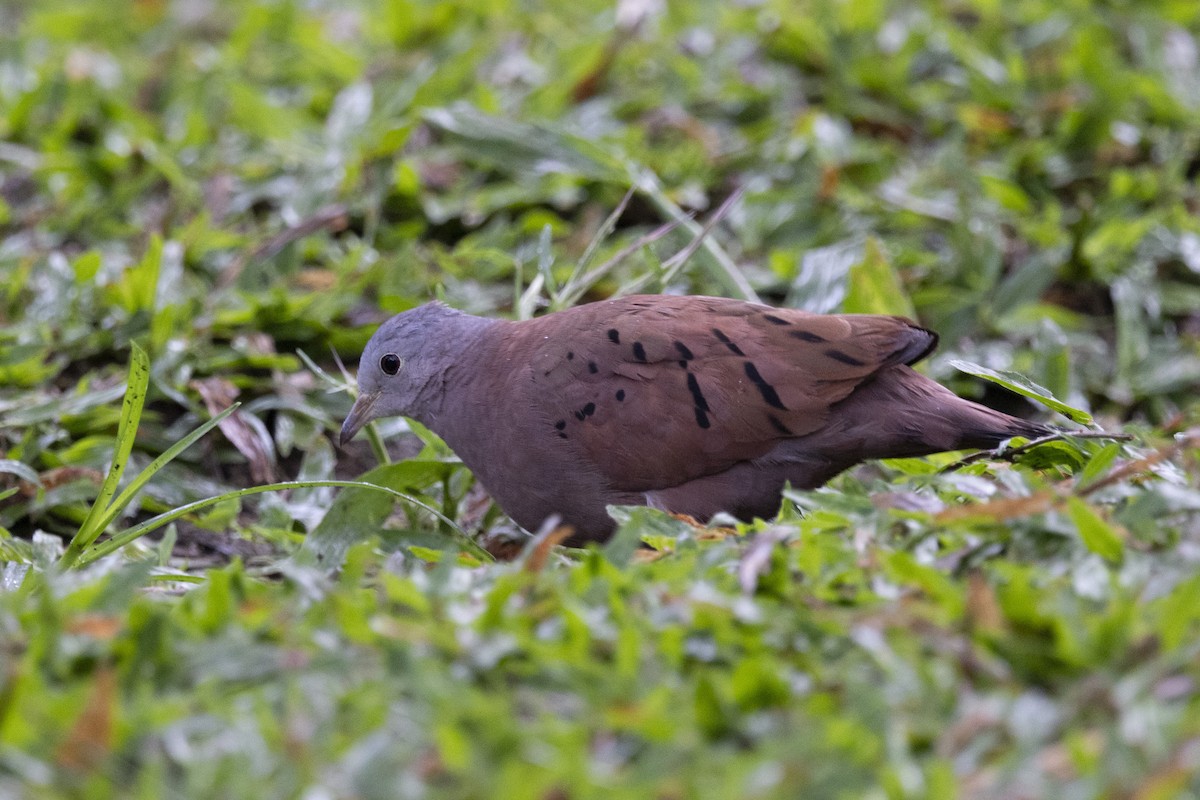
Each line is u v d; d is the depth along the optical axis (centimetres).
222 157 1398
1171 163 1294
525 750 495
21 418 997
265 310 1109
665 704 529
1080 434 774
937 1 1612
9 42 1611
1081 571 606
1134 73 1416
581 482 855
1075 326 1181
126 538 778
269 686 549
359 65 1530
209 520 930
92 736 493
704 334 824
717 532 718
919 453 829
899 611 579
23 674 533
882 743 500
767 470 831
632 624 576
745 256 1249
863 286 1034
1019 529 651
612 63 1487
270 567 817
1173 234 1230
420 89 1399
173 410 1073
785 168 1340
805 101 1469
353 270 1164
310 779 479
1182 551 614
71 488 955
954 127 1395
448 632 579
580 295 991
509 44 1571
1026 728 503
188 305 1106
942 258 1240
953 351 1152
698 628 584
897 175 1346
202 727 516
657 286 998
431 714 518
